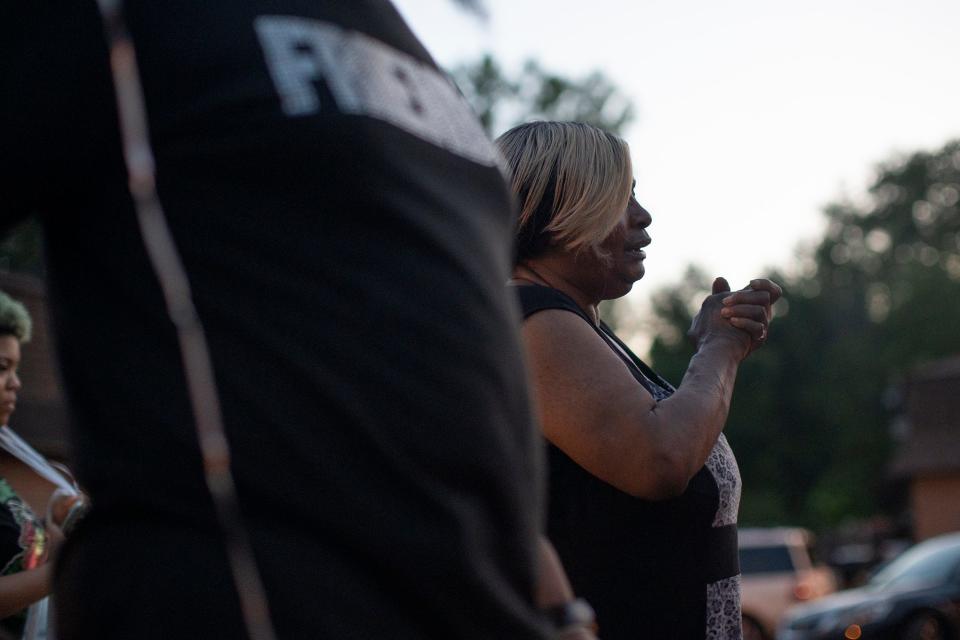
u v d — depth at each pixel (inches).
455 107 47.9
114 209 41.5
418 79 46.3
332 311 40.6
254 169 41.1
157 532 40.4
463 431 41.3
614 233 91.4
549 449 81.7
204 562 39.4
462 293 42.6
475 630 41.1
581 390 77.7
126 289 41.1
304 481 39.6
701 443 75.4
